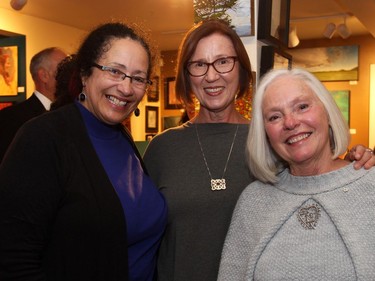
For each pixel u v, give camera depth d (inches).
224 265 64.9
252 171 67.1
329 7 220.4
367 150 61.1
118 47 58.4
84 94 61.6
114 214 56.6
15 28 216.8
